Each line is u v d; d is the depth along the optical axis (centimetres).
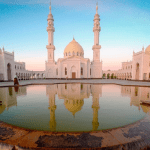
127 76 4378
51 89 1278
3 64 3102
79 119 395
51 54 4566
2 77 3108
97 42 4556
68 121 377
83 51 5062
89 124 352
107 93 984
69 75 4178
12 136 264
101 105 591
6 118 411
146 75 3158
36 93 998
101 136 261
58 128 325
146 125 322
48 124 353
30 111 494
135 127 308
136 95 892
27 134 273
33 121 379
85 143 232
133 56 3581
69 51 4728
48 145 226
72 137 257
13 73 3578
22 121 379
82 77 4384
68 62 4172
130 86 1619
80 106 567
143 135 265
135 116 428
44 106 575
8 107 562
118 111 488
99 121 377
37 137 258
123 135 265
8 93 1009
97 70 4653
